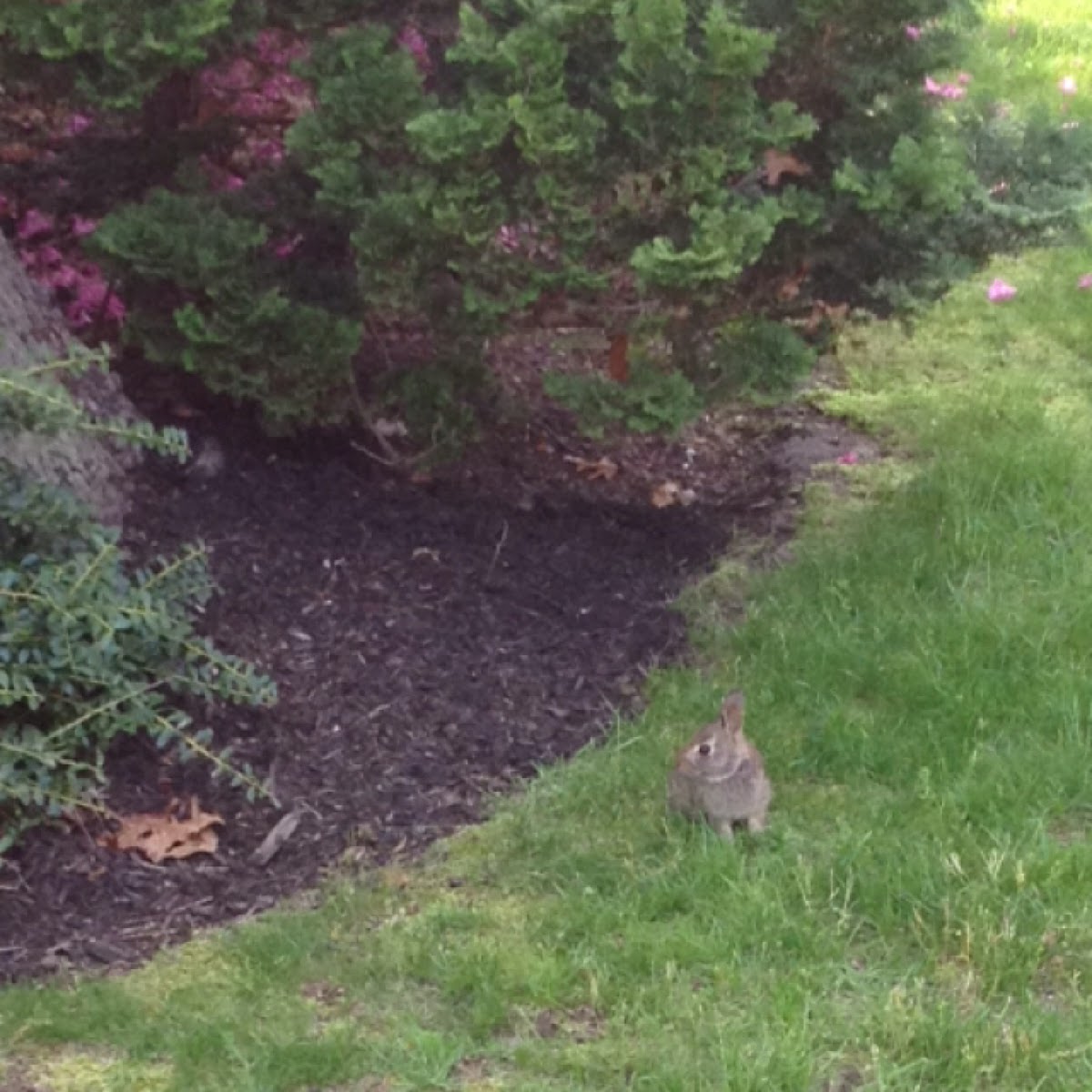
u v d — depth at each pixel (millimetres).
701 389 6211
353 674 5375
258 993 4055
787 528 6617
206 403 6574
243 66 6562
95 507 5707
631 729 5246
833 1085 3730
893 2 5898
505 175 5820
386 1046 3830
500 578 6004
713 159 5637
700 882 4426
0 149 6664
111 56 5727
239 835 4746
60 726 4684
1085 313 8648
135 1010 3967
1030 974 4070
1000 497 6652
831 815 4801
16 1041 3867
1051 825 4742
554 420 7238
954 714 5242
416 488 6477
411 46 6438
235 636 5422
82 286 6625
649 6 5492
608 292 5965
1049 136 8188
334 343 6012
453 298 6047
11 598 4645
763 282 6270
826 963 4129
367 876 4566
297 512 6094
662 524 6629
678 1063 3760
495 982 4055
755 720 5270
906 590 5980
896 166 5863
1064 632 5660
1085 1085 3684
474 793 4957
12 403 4902
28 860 4535
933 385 7867
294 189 6336
